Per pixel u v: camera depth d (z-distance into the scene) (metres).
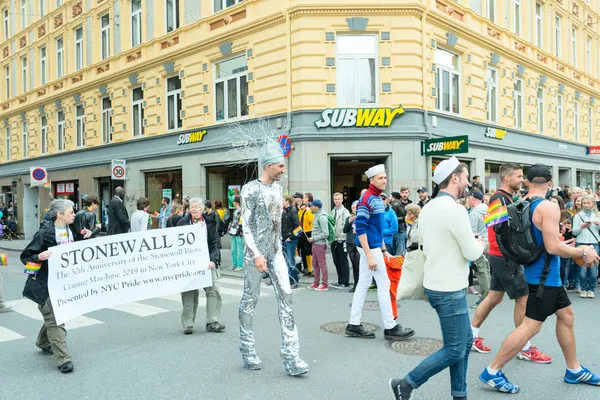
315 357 5.05
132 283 5.78
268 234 4.65
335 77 13.57
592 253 3.92
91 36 21.56
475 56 16.20
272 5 14.24
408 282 4.24
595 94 25.94
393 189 13.46
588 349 5.23
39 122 25.69
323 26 13.48
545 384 4.26
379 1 13.39
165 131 18.06
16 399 4.13
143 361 5.04
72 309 5.09
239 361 4.99
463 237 3.46
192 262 6.10
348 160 14.24
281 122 13.98
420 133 13.52
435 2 14.52
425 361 3.57
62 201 5.24
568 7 23.14
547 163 20.89
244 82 15.37
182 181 17.27
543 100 21.16
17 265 14.53
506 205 4.54
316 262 9.37
